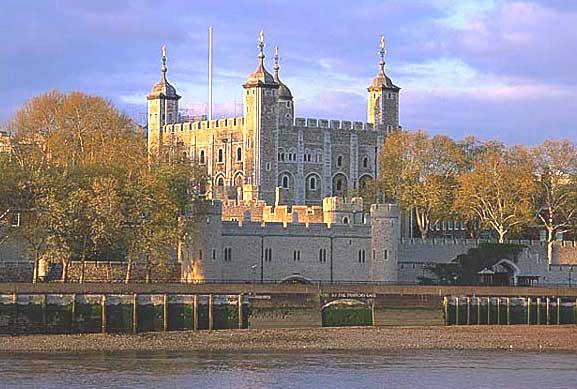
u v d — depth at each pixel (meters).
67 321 142.75
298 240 182.62
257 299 152.00
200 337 138.50
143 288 148.75
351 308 155.12
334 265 185.00
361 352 128.50
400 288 157.62
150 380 109.50
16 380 108.75
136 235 164.38
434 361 122.56
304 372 114.81
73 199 160.25
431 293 158.25
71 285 145.50
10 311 141.00
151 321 145.75
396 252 190.12
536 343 137.00
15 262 169.38
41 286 144.88
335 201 189.62
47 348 128.75
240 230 178.75
